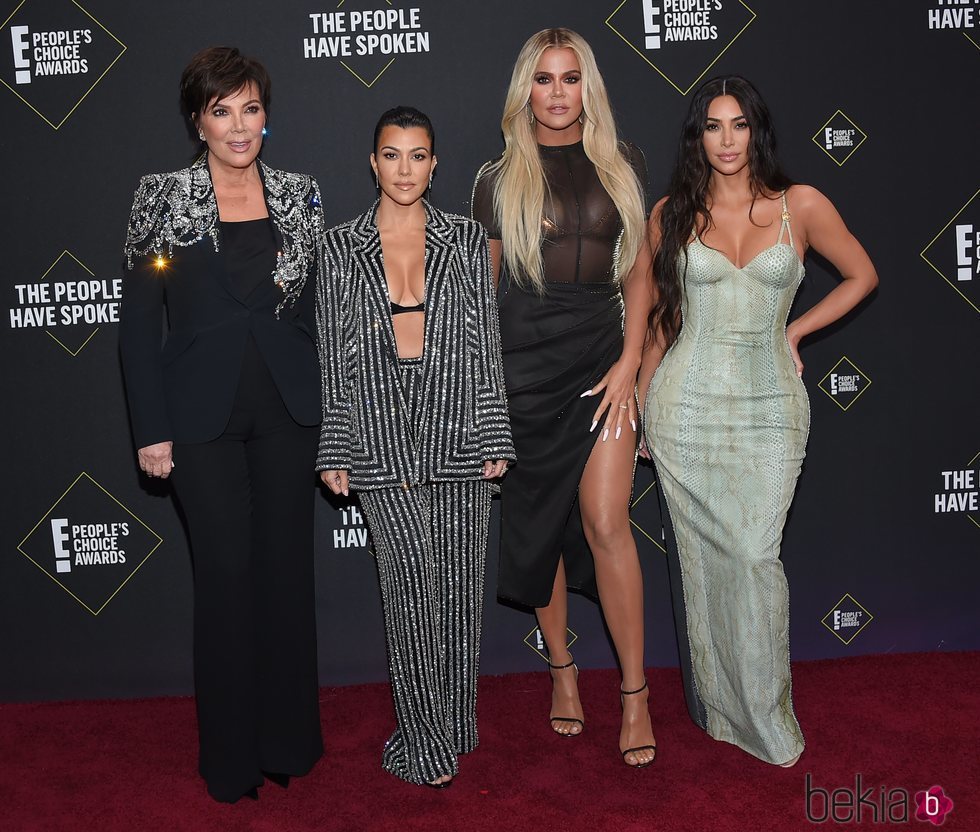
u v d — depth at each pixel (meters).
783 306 2.45
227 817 2.36
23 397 3.01
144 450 2.30
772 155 2.41
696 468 2.53
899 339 3.09
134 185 2.92
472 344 2.34
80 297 2.97
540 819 2.29
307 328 2.46
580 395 2.58
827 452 3.12
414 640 2.40
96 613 3.12
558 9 2.91
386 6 2.89
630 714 2.58
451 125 2.94
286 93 2.91
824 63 2.96
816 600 3.18
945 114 3.00
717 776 2.47
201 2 2.87
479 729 2.79
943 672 3.04
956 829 2.17
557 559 2.65
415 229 2.37
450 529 2.39
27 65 2.88
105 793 2.49
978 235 3.06
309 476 2.46
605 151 2.51
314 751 2.57
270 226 2.35
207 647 2.39
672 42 2.93
